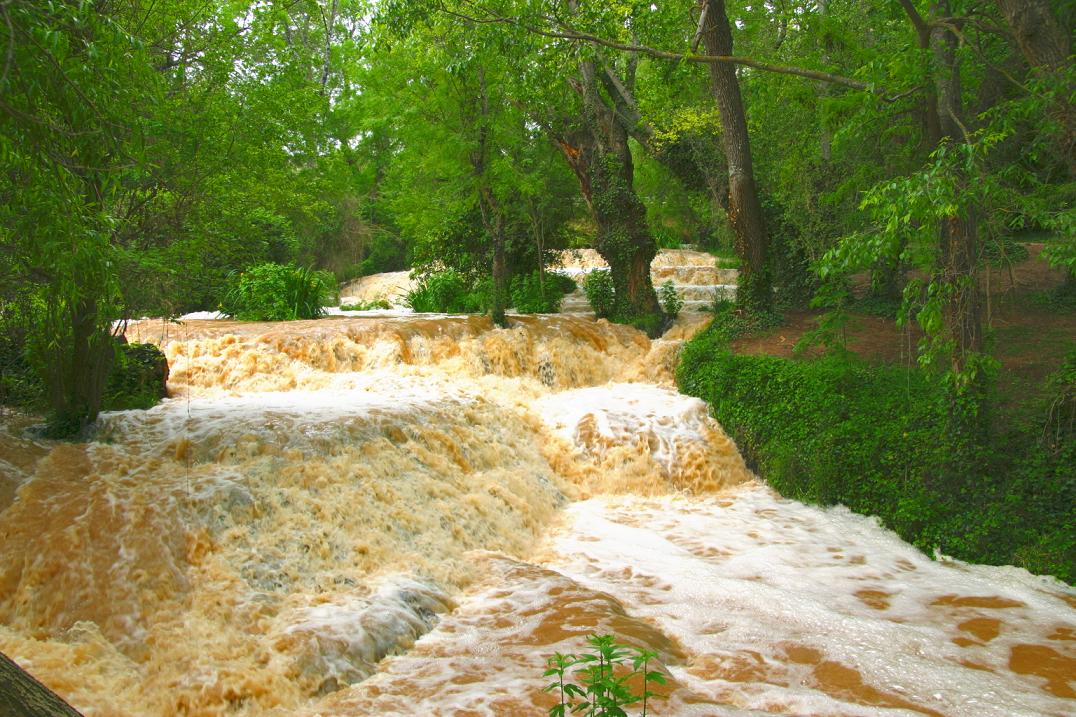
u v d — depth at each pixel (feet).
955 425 35.19
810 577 31.37
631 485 42.75
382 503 31.22
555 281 77.15
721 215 73.82
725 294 73.87
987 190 28.76
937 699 21.53
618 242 64.23
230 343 46.52
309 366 46.62
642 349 58.75
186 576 24.86
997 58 40.98
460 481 35.73
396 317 59.52
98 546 24.94
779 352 51.44
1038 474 32.99
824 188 56.80
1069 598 29.17
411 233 84.07
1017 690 22.17
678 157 66.39
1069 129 28.35
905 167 41.83
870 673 22.99
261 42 43.88
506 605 26.73
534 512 37.29
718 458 44.57
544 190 68.74
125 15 30.25
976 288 34.24
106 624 22.48
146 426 33.99
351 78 66.23
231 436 32.50
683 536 36.22
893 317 56.08
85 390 33.27
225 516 27.43
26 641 21.52
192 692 20.24
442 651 23.43
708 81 65.77
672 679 21.95
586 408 46.83
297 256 100.22
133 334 47.52
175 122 32.94
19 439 31.76
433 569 28.66
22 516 26.07
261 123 40.37
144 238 31.86
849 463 39.29
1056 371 38.19
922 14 41.22
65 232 17.13
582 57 39.45
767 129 61.67
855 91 39.83
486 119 62.28
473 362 50.72
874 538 36.01
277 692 20.65
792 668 23.29
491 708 19.63
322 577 26.43
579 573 31.35
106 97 17.66
